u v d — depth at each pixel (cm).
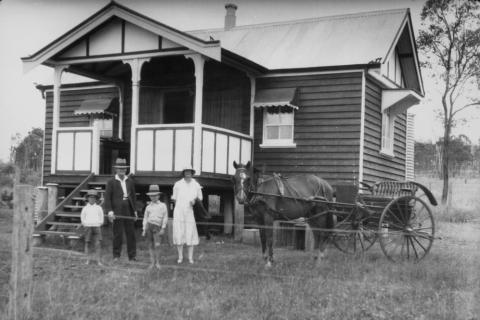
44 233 1320
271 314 696
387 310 737
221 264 1051
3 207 2041
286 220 1170
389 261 1121
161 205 1058
